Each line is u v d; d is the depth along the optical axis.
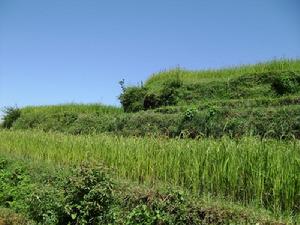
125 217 9.43
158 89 27.06
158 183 10.74
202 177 9.95
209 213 8.43
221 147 9.94
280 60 25.59
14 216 10.53
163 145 11.82
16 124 34.62
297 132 16.62
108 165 12.70
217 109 19.44
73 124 27.33
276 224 7.65
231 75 27.38
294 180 8.39
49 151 16.31
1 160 15.43
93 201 9.52
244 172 9.33
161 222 8.73
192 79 28.06
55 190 10.62
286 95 22.34
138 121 22.33
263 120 17.64
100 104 33.75
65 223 9.88
